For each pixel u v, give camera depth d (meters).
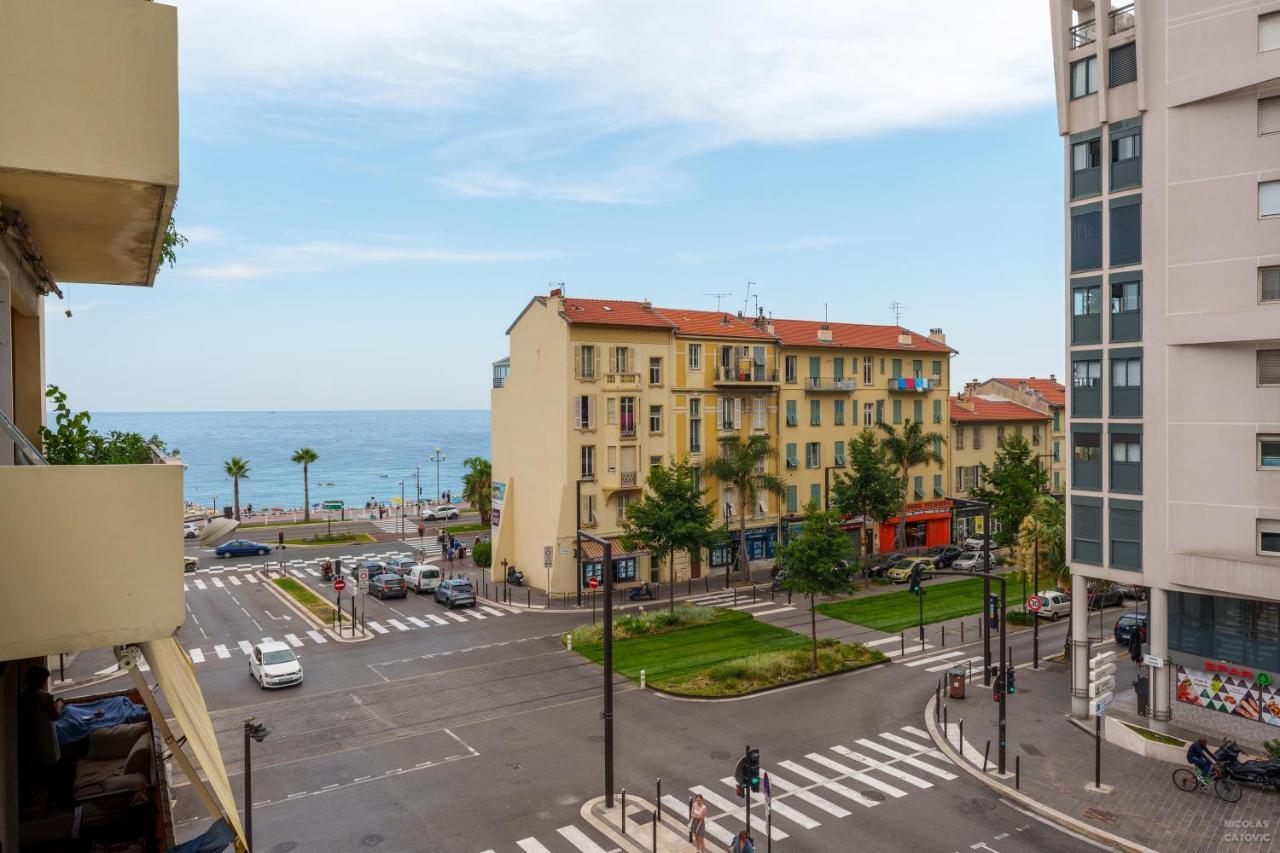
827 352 59.41
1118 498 25.53
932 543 64.62
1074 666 27.47
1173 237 24.05
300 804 20.84
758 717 27.58
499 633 39.03
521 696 29.55
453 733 25.86
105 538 6.33
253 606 45.03
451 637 38.28
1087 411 26.33
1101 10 25.25
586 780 22.31
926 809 20.80
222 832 7.47
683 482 44.78
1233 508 23.31
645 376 50.59
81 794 10.20
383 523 83.06
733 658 34.19
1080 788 21.81
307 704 28.62
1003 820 20.23
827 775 22.88
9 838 8.65
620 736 25.73
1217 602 24.62
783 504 56.88
